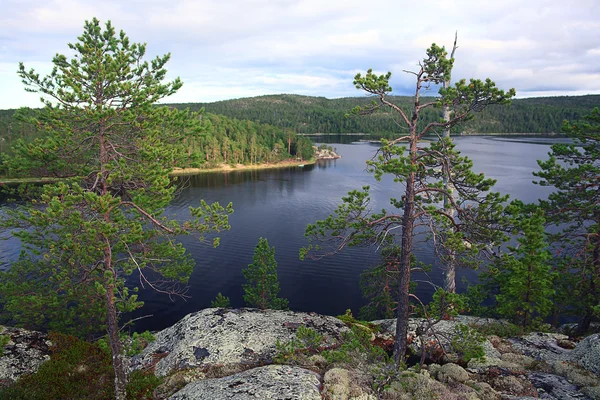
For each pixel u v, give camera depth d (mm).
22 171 12297
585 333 19172
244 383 11398
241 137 162125
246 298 29328
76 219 10000
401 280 13461
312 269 43375
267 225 61375
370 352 12922
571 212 19141
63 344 14680
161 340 17078
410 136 12758
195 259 46406
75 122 11883
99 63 11781
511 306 19391
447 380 13078
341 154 184250
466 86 11406
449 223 13367
